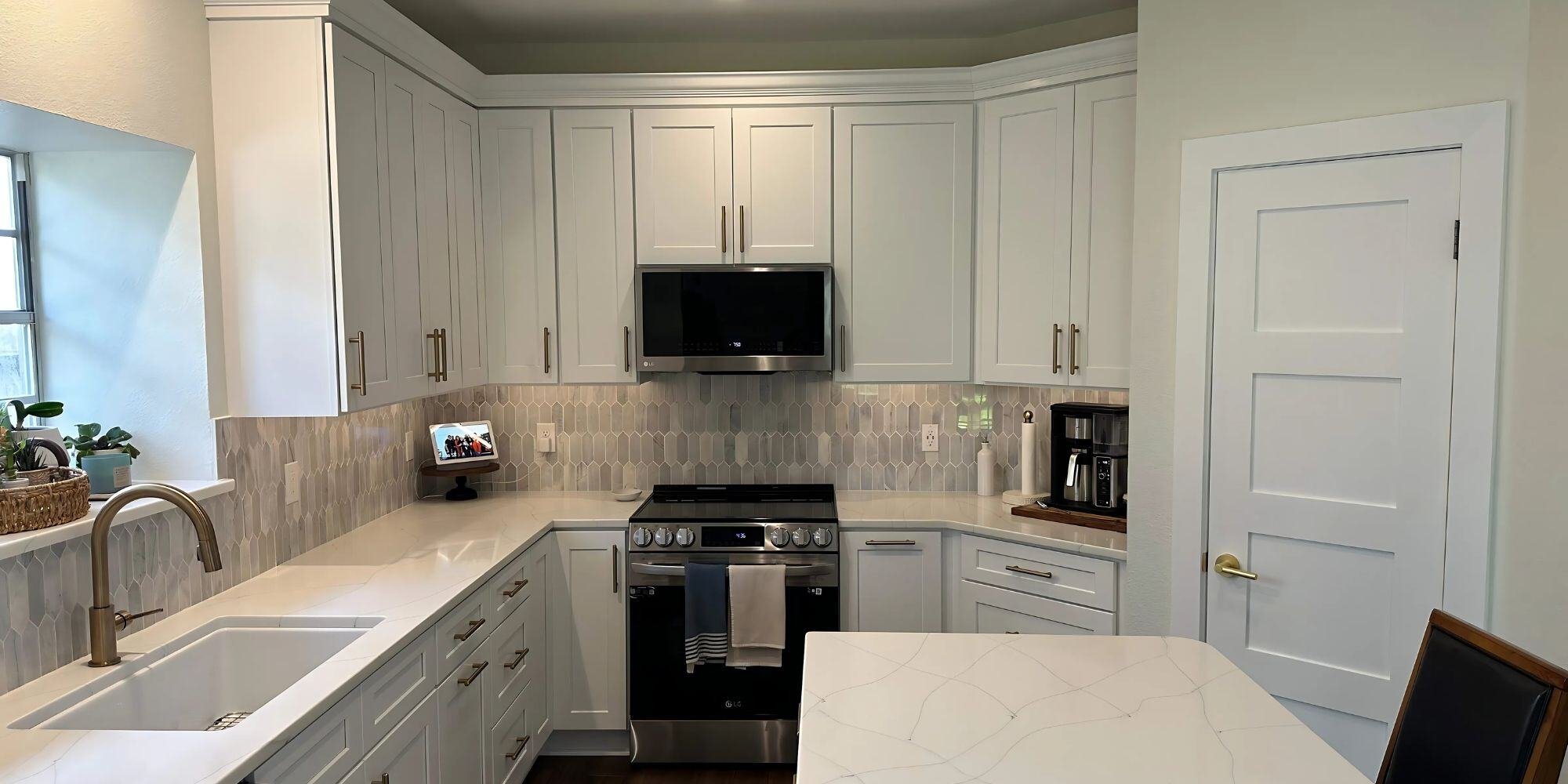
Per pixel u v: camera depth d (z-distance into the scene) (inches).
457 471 143.0
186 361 91.7
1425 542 88.9
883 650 76.9
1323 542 95.7
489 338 139.3
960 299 137.9
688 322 135.7
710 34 143.4
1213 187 101.9
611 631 133.6
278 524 105.5
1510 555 84.0
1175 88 105.3
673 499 146.1
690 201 137.6
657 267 135.9
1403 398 89.8
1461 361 86.0
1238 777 54.4
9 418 78.1
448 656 93.3
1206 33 102.3
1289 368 97.1
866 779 54.1
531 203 137.9
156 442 92.0
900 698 66.6
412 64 112.0
